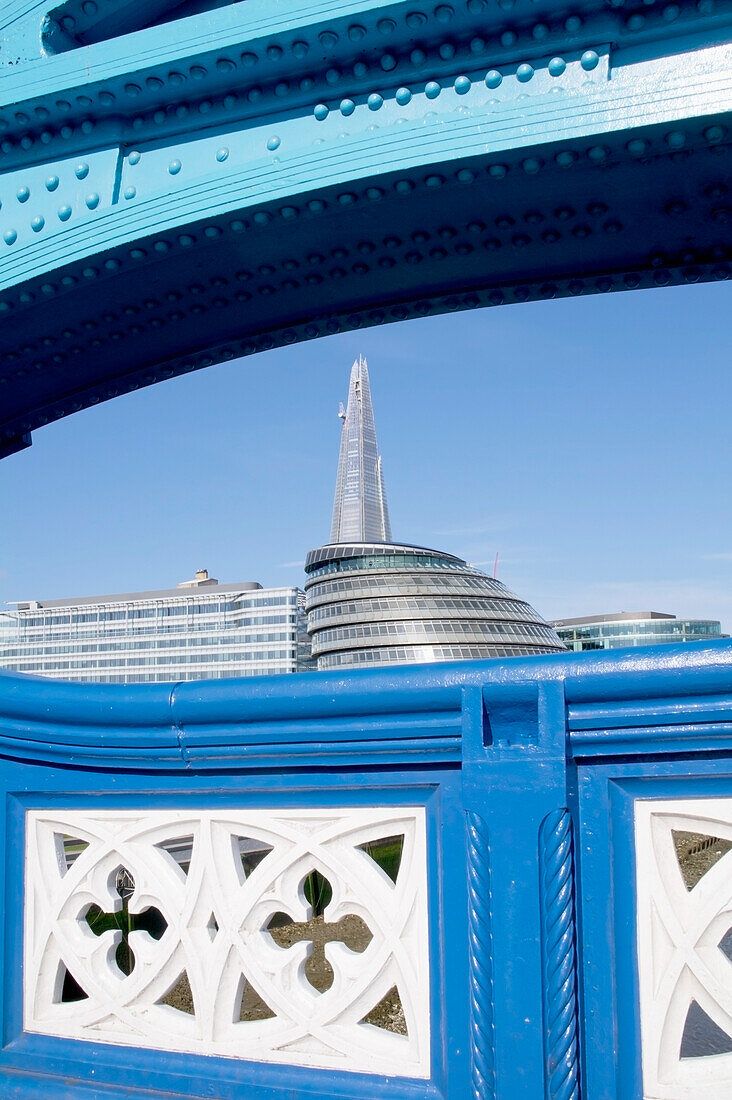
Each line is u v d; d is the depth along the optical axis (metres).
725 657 1.44
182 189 2.16
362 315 2.98
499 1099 1.46
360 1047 1.62
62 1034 1.86
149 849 1.84
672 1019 1.47
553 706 1.51
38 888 1.93
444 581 88.19
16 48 2.32
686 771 1.49
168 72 2.09
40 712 1.92
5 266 2.34
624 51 1.88
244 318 2.98
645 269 2.68
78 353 3.05
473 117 1.95
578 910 1.51
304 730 1.70
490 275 2.77
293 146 2.09
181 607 123.88
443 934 1.57
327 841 1.69
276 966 1.69
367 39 1.96
